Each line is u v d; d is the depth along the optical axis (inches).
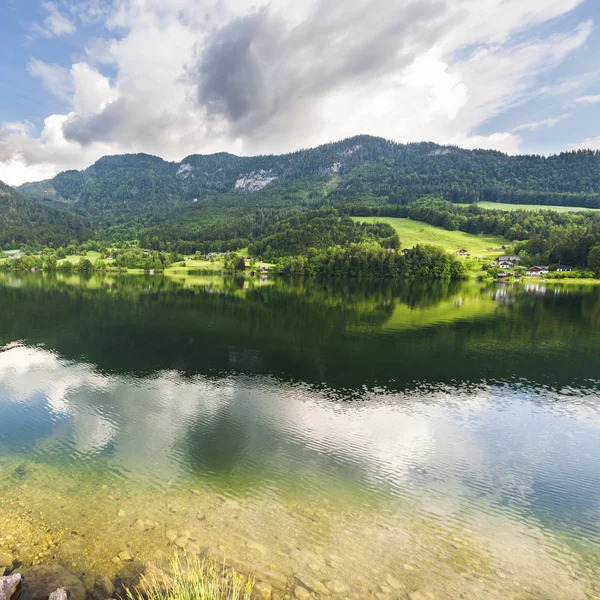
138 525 587.8
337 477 775.1
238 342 1882.4
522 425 1057.5
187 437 933.8
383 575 511.8
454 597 481.7
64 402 1139.3
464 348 1807.3
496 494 740.0
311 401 1182.9
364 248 7352.4
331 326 2290.8
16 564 489.1
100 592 444.5
